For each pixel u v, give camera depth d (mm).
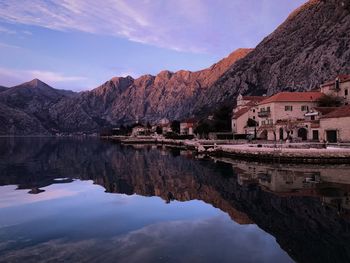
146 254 13992
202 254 14047
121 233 16969
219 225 18547
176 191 29922
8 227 18047
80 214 20984
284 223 18969
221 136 112000
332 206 22766
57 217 20234
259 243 15508
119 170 47406
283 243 15555
